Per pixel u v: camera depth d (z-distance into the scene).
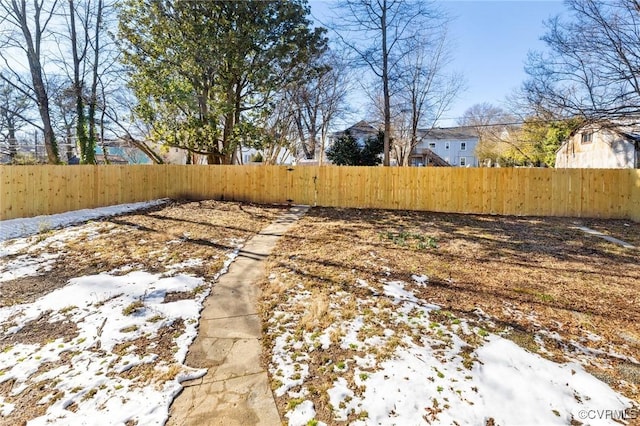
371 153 16.88
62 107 13.19
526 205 9.44
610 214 8.98
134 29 11.26
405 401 2.22
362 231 7.18
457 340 2.92
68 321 3.24
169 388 2.36
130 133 14.40
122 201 10.05
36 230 6.75
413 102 17.64
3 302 3.60
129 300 3.68
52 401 2.21
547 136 20.06
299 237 6.68
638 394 2.29
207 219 8.22
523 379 2.43
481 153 28.61
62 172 8.56
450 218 8.86
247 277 4.52
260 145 12.45
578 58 9.95
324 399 2.25
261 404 2.22
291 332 3.10
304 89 17.08
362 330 3.09
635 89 9.18
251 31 10.95
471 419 2.08
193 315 3.43
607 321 3.28
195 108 11.38
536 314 3.42
